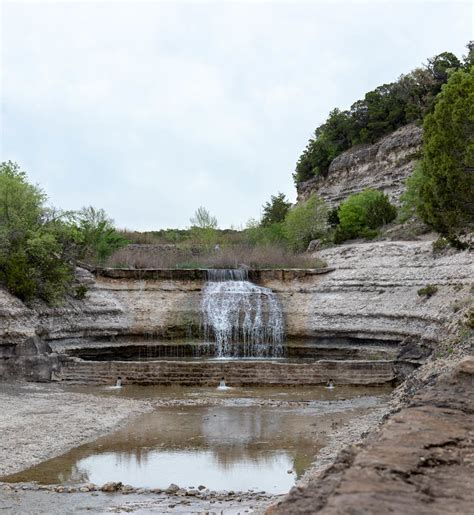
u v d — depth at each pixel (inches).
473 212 1387.8
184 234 3216.0
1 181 1870.1
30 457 792.9
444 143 1373.0
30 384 1421.0
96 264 2182.6
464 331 1222.3
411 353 1475.1
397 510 254.4
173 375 1449.3
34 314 1631.4
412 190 2476.6
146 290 2009.1
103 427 975.0
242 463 775.7
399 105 3336.6
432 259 1852.9
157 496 634.2
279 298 2030.0
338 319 1884.8
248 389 1402.6
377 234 2492.6
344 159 3353.8
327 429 969.5
